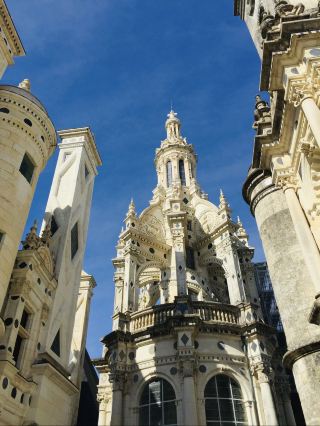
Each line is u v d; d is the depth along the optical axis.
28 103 20.89
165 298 32.31
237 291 28.59
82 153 26.06
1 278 16.44
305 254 12.95
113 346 26.25
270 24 14.66
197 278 32.97
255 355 24.78
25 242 19.30
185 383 22.95
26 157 20.34
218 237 33.38
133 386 24.73
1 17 22.14
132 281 30.06
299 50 13.17
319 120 11.88
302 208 14.10
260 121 17.00
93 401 37.00
